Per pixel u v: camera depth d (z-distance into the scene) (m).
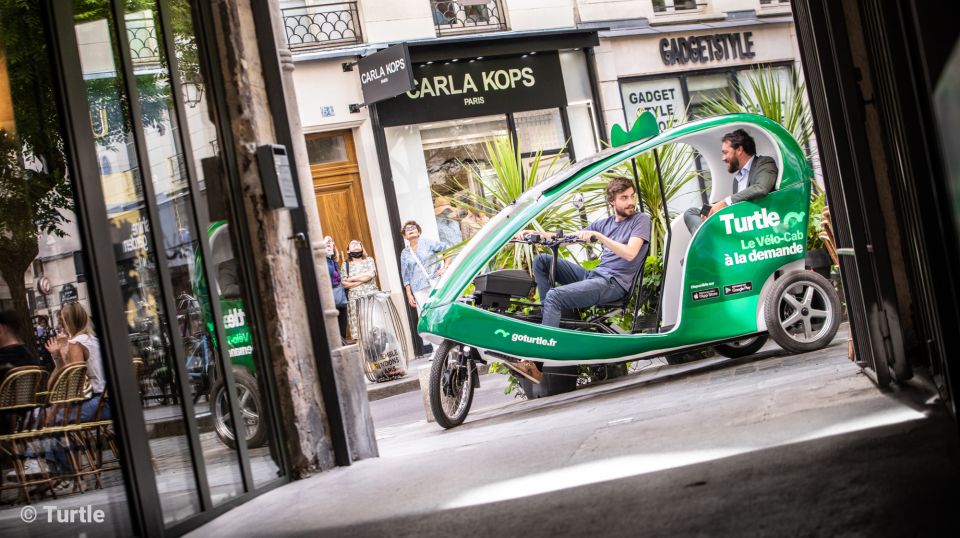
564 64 18.59
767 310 8.29
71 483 6.83
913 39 3.34
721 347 9.13
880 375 5.19
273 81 6.39
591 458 4.86
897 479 3.32
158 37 5.52
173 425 5.00
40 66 6.20
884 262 5.15
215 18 6.18
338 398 6.38
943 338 3.79
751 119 8.49
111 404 4.67
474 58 17.55
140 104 5.23
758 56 20.52
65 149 4.73
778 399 5.54
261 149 6.14
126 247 4.91
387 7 17.20
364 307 13.39
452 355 8.05
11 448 6.77
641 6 19.55
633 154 8.45
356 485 5.49
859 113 5.16
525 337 8.05
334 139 16.67
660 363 10.12
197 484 5.12
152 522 4.70
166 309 5.12
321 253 6.59
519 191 12.23
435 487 4.93
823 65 5.24
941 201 3.42
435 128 17.27
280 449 6.12
